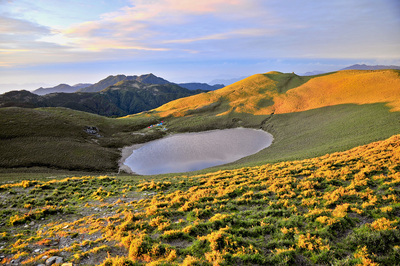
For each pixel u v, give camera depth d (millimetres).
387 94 78250
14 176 37844
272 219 12672
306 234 10500
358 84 100125
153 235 12055
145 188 23328
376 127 49250
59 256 9914
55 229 13297
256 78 161250
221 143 81125
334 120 73250
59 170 52219
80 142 75000
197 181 25766
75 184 24891
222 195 18219
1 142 59094
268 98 126562
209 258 9094
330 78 125438
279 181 20516
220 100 136750
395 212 11797
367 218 11875
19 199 18922
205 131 100688
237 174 27125
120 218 14875
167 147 80938
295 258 9062
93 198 20312
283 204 15203
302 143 60781
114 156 70375
